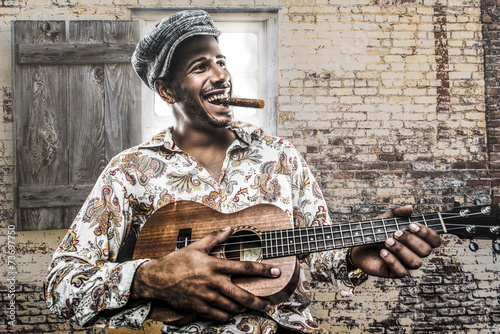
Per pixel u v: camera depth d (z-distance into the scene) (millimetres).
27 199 3113
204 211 1482
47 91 3164
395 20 3500
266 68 3457
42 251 3279
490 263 3385
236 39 3475
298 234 1370
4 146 3311
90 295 1326
